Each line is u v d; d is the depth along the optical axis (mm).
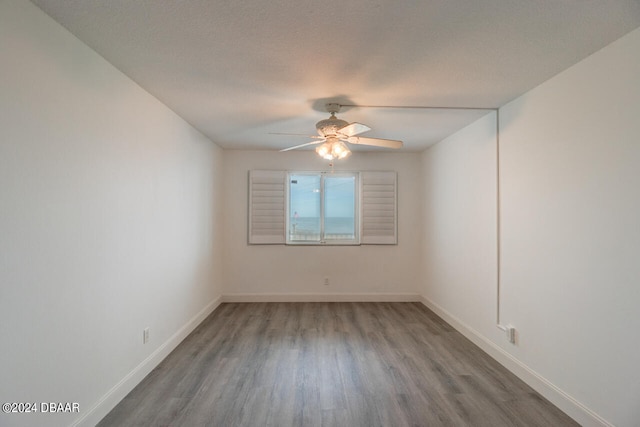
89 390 1871
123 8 1509
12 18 1391
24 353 1451
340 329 3637
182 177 3236
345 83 2357
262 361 2805
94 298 1913
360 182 4848
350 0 1442
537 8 1494
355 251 4855
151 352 2615
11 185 1388
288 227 4910
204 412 2061
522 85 2379
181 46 1855
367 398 2238
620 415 1734
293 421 1980
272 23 1624
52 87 1604
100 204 1969
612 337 1781
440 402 2195
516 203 2615
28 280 1470
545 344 2279
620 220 1741
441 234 4137
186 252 3359
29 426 1474
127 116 2258
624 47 1722
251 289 4793
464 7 1490
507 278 2721
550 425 1965
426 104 2791
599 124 1866
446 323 3859
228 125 3457
